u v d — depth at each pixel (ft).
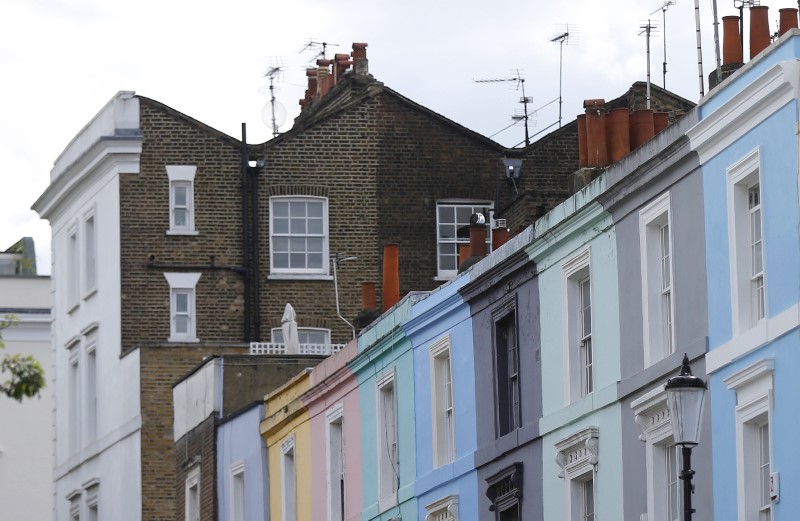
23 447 288.71
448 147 233.14
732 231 110.93
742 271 110.52
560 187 229.25
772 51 107.14
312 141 232.12
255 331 227.61
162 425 221.05
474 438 146.51
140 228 229.04
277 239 230.07
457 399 149.89
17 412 289.33
